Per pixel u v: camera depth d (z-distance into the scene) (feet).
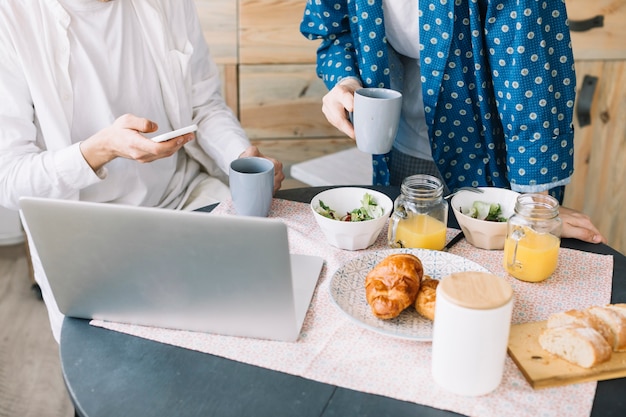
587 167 8.41
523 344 3.08
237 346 3.14
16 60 4.59
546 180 4.63
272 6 7.62
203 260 2.97
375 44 4.95
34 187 4.52
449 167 5.27
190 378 2.95
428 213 3.86
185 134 4.33
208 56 5.93
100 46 4.89
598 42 7.73
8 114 4.63
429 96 4.93
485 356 2.72
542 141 4.54
